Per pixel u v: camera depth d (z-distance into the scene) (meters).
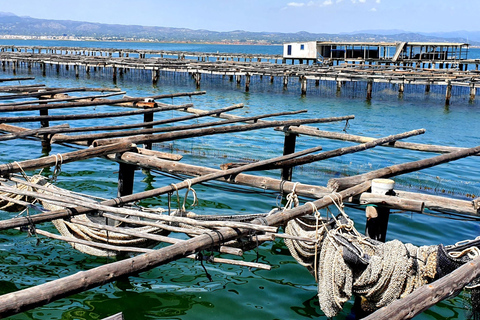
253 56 59.94
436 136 21.53
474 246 6.70
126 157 10.35
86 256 8.98
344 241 6.53
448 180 14.37
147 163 10.11
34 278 8.06
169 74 53.94
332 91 40.81
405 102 34.06
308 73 36.09
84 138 10.70
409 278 6.41
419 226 10.95
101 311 7.31
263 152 17.56
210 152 17.25
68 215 7.00
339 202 7.82
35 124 21.27
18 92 17.72
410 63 53.16
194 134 11.73
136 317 7.18
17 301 4.24
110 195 12.39
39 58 47.22
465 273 5.71
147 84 42.22
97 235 8.25
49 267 8.48
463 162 17.11
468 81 34.31
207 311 7.39
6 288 7.66
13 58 47.59
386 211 8.21
